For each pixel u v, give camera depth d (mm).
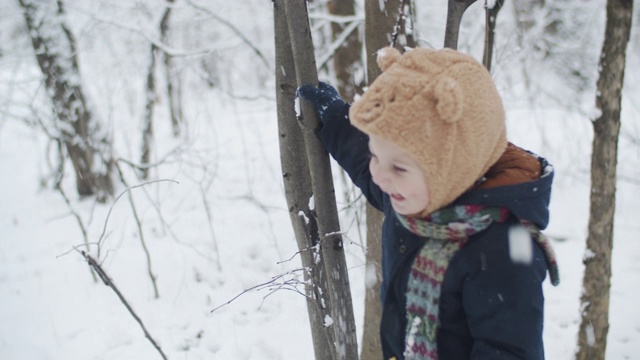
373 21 2396
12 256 5852
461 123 1106
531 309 1170
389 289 1362
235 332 4184
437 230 1203
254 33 6641
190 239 5836
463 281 1217
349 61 5652
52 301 4750
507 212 1220
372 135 1116
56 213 7191
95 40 7371
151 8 6898
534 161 1290
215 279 4992
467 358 1276
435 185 1128
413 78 1114
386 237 1388
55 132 7012
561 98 6332
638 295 4246
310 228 1772
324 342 1878
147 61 7488
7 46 7227
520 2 5832
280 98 1691
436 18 5785
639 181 6176
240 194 7035
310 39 1392
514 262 1182
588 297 2854
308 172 1755
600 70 2535
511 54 5230
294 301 4594
